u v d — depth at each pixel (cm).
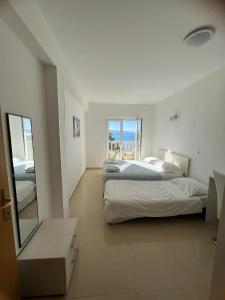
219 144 244
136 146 598
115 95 438
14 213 130
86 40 177
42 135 186
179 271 159
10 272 105
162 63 233
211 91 262
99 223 242
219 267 103
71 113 342
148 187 288
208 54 204
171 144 416
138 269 161
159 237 211
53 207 216
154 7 128
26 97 151
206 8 129
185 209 240
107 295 136
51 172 210
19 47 138
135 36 168
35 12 130
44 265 127
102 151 583
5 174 104
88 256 177
